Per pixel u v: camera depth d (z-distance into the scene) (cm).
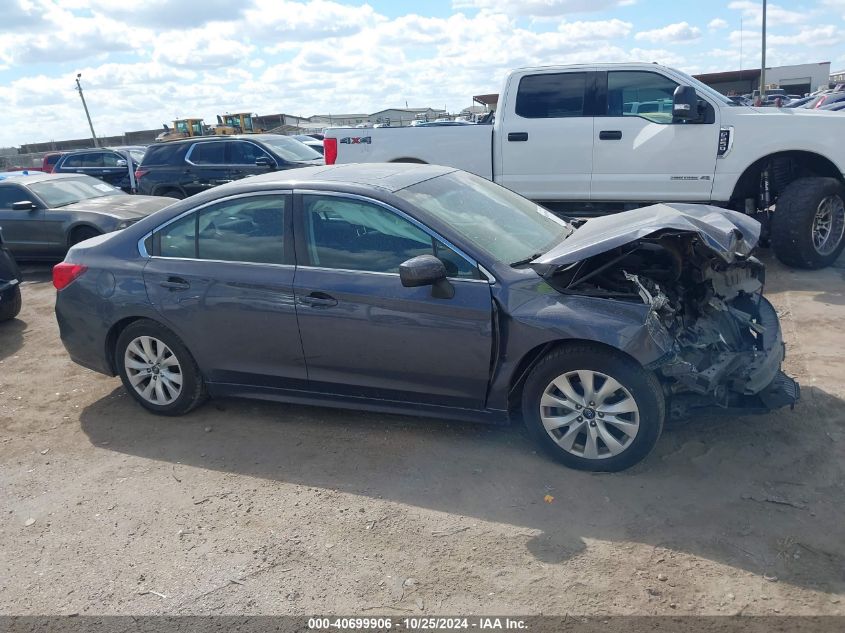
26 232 1070
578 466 401
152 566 349
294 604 315
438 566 332
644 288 399
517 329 395
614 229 418
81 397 568
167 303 478
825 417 439
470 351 406
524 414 410
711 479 384
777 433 425
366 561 340
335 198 443
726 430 432
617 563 325
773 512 352
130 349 506
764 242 833
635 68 777
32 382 609
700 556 325
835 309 630
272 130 3847
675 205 491
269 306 449
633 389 376
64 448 480
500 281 402
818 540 329
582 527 352
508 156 819
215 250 473
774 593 299
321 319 436
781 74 4194
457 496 388
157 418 514
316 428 480
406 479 408
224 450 460
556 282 403
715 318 431
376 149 866
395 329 420
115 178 1894
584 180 802
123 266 495
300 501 395
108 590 334
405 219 425
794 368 511
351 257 436
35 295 941
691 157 761
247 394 484
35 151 5644
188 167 1366
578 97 795
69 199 1113
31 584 343
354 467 426
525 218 490
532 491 386
